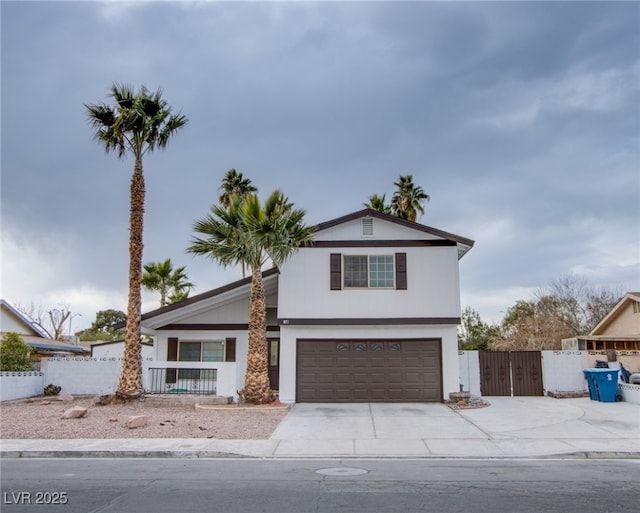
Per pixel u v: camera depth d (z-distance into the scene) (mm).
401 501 7430
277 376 22016
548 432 13469
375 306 19500
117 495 7836
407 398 19203
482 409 17391
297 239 18391
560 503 7305
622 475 9188
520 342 33938
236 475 9281
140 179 18969
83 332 59156
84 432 13492
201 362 20281
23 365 21641
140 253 18828
